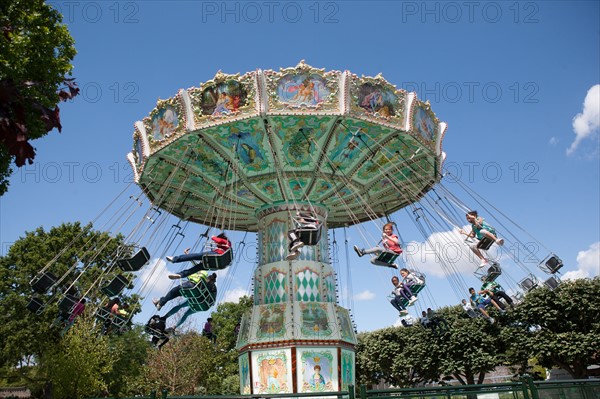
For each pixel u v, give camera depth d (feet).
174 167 48.49
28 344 101.50
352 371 48.16
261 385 45.39
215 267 42.06
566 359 90.99
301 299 48.55
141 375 131.13
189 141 43.91
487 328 102.01
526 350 96.27
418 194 56.70
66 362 94.73
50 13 35.22
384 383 139.74
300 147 45.27
